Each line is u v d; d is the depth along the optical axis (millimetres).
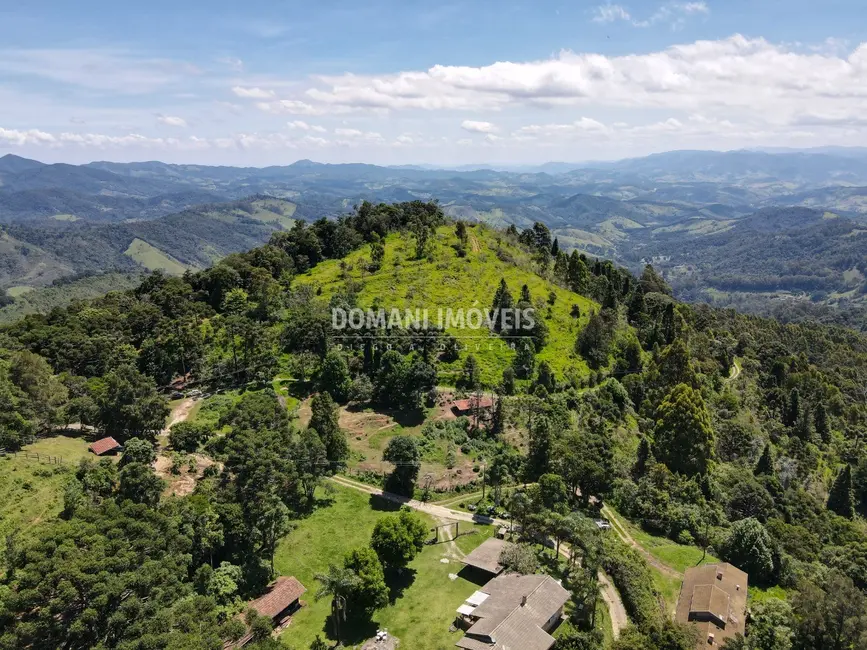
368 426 124938
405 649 69688
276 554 86312
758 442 145875
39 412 99500
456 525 96375
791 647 76250
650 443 128125
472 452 116938
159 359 133875
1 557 63969
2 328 147375
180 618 59000
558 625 75312
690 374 151750
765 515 118312
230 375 136875
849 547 110250
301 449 100000
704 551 99812
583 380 146000
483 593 77500
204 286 179250
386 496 104562
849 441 170875
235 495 85562
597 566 79312
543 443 111438
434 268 193500
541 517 89188
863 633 71500
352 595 73562
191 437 102500
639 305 195500
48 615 56031
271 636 67125
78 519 68312
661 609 80750
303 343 147250
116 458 93812
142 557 66062
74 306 171375
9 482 78062
